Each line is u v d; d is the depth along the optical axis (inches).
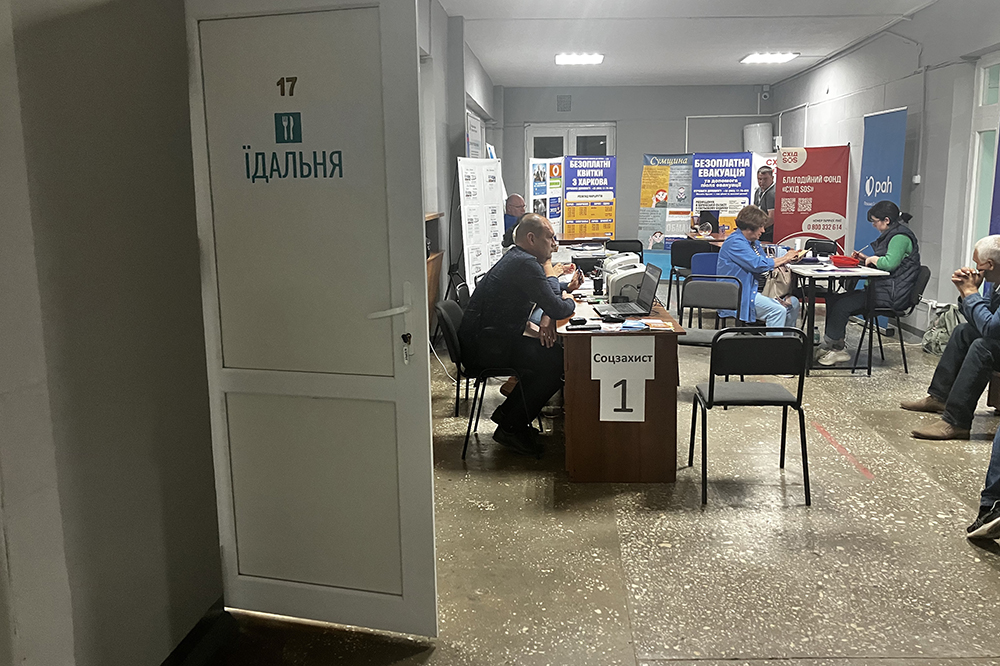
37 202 64.8
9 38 61.4
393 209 81.1
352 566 90.6
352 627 95.4
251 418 90.4
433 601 88.2
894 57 292.0
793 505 129.8
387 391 84.9
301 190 83.8
